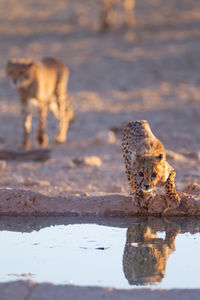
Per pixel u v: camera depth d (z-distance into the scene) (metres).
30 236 9.66
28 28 53.91
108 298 6.37
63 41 47.03
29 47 44.56
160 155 10.23
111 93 30.41
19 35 50.41
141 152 10.40
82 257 8.40
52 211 10.95
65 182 14.08
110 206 10.97
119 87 31.81
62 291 6.56
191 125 23.34
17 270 7.79
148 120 24.33
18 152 17.42
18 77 18.80
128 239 9.41
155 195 10.95
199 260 8.19
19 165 16.44
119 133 22.61
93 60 39.16
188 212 10.92
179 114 25.47
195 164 16.47
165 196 10.95
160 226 10.26
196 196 11.08
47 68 20.02
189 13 56.94
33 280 7.03
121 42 45.50
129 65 37.41
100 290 6.61
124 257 8.40
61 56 40.97
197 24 51.53
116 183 13.92
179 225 10.34
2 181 13.83
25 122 19.42
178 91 30.52
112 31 50.44
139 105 27.58
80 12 61.28
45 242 9.27
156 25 52.16
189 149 18.81
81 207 10.98
